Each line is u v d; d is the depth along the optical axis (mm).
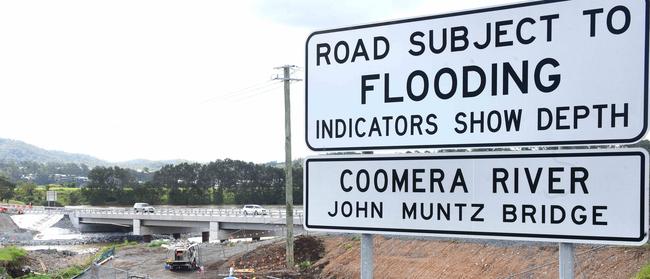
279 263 31797
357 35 4926
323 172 4992
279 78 29625
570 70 4250
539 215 4301
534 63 4352
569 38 4262
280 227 51281
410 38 4742
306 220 5031
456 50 4594
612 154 4121
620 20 4133
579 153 4207
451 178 4566
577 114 4219
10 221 79250
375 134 4828
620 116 4105
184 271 34250
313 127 5066
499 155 4434
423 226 4629
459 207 4535
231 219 54625
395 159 4742
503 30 4457
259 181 118562
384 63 4816
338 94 4977
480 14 4527
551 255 20625
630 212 4059
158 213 65688
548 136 4293
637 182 4047
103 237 70438
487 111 4477
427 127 4656
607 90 4145
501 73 4453
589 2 4211
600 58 4176
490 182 4453
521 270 20484
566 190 4234
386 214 4750
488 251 23031
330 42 5027
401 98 4746
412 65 4723
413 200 4672
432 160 4625
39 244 62656
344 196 4898
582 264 19359
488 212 4449
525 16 4391
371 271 4871
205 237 66688
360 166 4859
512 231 4371
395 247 27062
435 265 23828
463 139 4543
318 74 5066
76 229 77375
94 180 129875
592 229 4148
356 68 4918
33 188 141250
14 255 37781
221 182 121562
